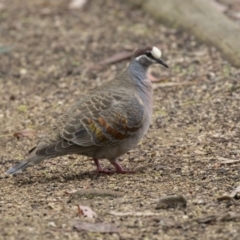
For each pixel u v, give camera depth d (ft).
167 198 31.81
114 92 38.04
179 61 56.24
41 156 36.11
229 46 56.03
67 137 36.55
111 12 70.18
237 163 38.06
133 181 36.29
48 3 74.69
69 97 52.44
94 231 29.19
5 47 62.18
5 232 29.17
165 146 41.65
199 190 34.24
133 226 29.73
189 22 61.87
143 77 39.37
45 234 28.96
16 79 57.06
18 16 71.67
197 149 40.65
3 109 51.03
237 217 29.94
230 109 46.44
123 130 37.22
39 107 50.93
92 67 57.62
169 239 28.30
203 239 28.17
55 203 33.12
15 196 34.63
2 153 42.96
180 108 47.70
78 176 37.93
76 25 67.82
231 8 66.44
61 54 61.05
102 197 33.68
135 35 63.41
